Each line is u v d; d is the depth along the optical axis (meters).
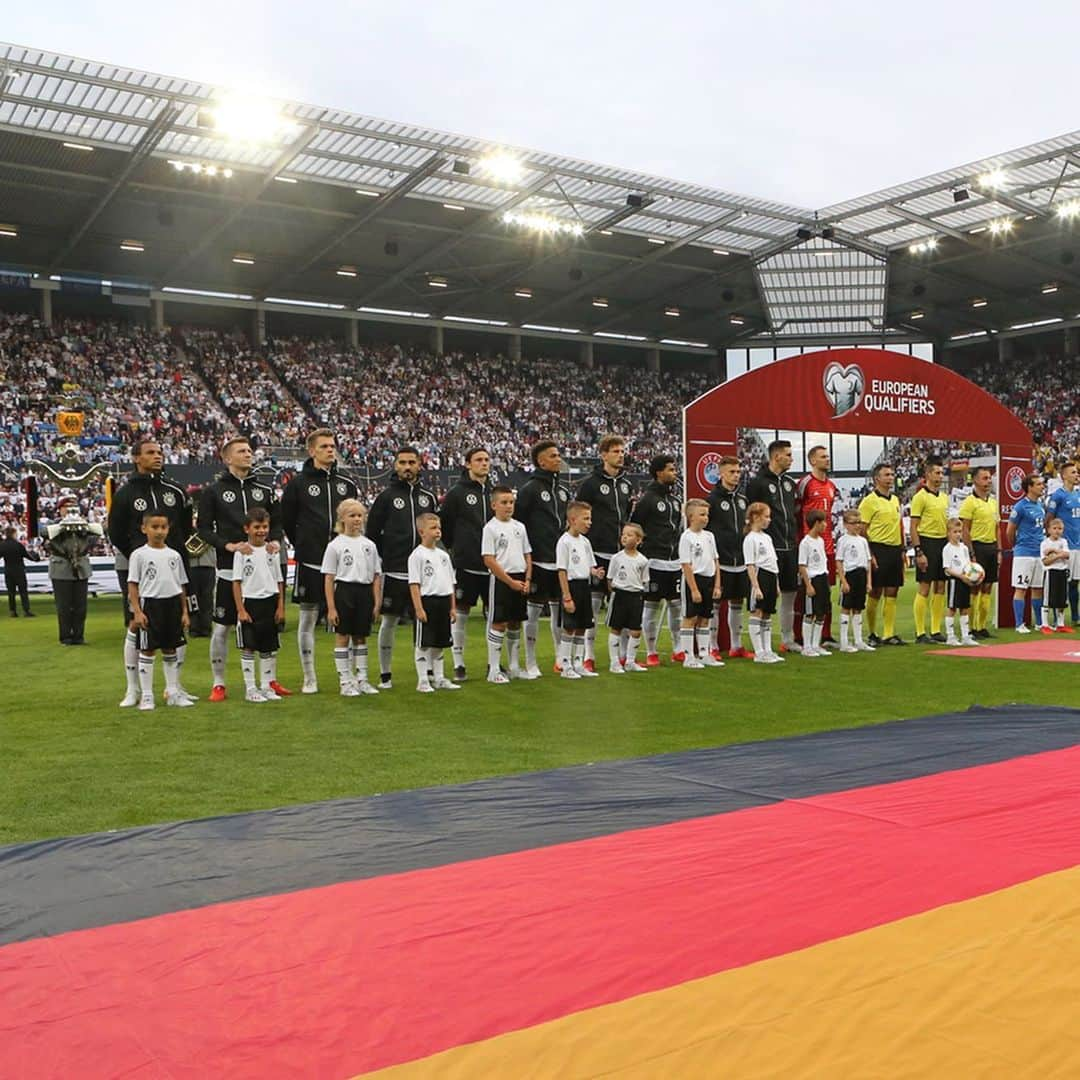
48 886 2.94
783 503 9.80
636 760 4.61
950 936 2.39
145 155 21.52
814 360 10.98
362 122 21.33
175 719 6.31
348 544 7.27
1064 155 23.64
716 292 35.09
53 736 5.76
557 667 8.49
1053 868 2.91
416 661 7.62
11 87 18.88
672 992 2.13
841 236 30.02
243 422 30.95
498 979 2.24
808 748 4.83
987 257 31.06
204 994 2.20
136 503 7.46
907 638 11.37
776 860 3.05
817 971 2.21
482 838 3.38
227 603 7.05
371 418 33.28
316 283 31.91
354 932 2.54
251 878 3.00
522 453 34.88
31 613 15.84
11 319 29.33
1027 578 12.15
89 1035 2.02
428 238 28.41
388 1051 1.93
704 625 9.15
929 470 10.77
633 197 25.69
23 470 22.06
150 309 32.28
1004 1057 1.81
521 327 37.94
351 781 4.59
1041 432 36.31
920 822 3.46
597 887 2.84
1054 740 4.94
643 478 28.02
